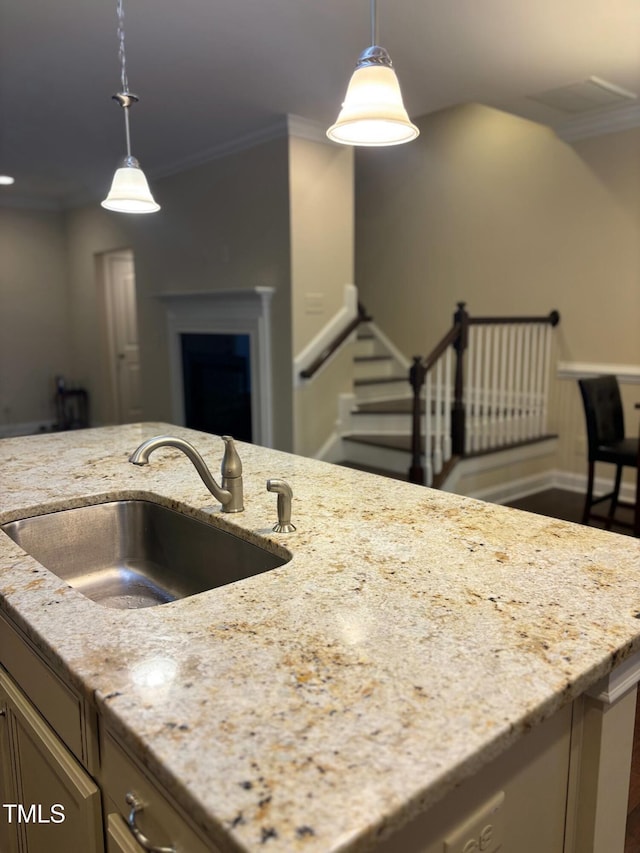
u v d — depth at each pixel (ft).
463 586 3.65
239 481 5.04
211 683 2.72
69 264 23.84
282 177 14.35
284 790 2.13
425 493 5.56
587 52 10.30
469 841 2.74
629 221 14.15
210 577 5.07
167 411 19.54
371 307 20.62
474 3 8.64
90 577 5.61
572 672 2.78
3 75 11.14
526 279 16.31
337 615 3.30
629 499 14.78
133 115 13.41
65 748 3.43
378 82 5.71
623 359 14.65
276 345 15.21
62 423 23.98
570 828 3.37
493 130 16.60
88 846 3.20
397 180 19.29
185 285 17.99
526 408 15.56
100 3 8.58
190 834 2.44
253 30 9.46
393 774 2.19
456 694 2.63
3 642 4.16
